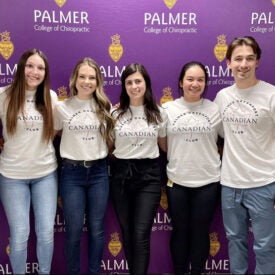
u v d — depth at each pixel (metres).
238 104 2.03
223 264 2.51
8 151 2.04
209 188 2.15
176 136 2.14
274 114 1.94
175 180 2.16
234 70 1.98
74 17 2.23
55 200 2.14
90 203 2.14
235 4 2.24
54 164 2.15
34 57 1.95
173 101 2.22
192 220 2.18
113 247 2.49
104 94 2.13
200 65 2.08
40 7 2.21
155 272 2.53
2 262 2.45
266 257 2.10
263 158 2.00
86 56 2.28
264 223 2.04
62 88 2.30
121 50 2.28
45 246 2.10
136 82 2.05
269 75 2.31
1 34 2.22
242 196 2.05
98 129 2.09
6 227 2.42
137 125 2.11
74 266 2.18
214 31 2.27
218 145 2.36
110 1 2.23
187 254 2.28
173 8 2.24
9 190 2.04
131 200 2.19
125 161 2.12
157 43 2.28
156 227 2.47
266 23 2.26
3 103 2.03
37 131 2.02
